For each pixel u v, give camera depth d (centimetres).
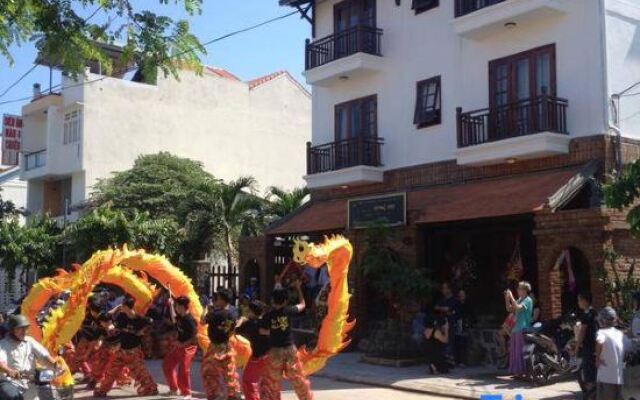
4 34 991
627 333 1137
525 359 1298
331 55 2180
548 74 1683
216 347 1088
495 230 1792
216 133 3497
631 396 934
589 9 1616
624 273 1405
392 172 2027
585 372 1074
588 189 1591
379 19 2109
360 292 1884
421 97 1969
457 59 1881
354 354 1800
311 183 2181
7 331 866
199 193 2455
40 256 2634
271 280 2156
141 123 3272
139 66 1024
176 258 2402
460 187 1819
